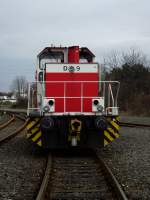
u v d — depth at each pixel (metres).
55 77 12.30
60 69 12.33
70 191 7.01
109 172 8.09
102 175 8.43
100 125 11.09
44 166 9.64
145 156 11.10
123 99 46.78
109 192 6.95
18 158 10.90
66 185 7.50
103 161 9.59
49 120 10.98
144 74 53.59
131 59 56.47
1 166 9.51
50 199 6.51
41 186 6.86
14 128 22.73
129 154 11.54
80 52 13.20
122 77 53.41
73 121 11.14
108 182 7.69
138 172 8.73
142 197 6.64
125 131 19.61
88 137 11.52
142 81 51.47
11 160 10.48
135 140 15.35
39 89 12.64
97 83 12.36
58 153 11.95
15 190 7.14
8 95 156.75
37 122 11.47
